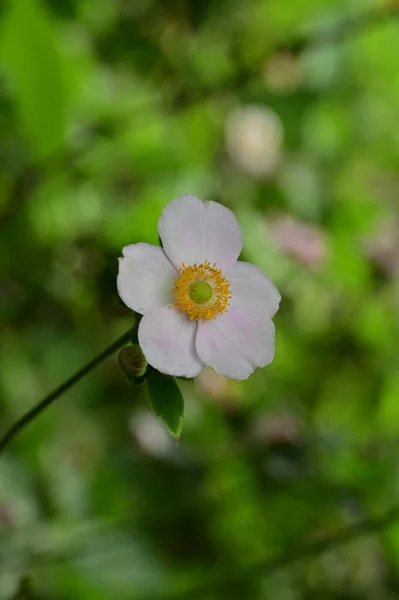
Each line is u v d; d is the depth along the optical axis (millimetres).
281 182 1104
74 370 1012
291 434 858
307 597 955
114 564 854
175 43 1035
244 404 965
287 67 1021
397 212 1268
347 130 1247
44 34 908
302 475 846
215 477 894
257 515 909
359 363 1104
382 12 982
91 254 990
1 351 975
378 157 1289
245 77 996
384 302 1089
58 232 988
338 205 1132
